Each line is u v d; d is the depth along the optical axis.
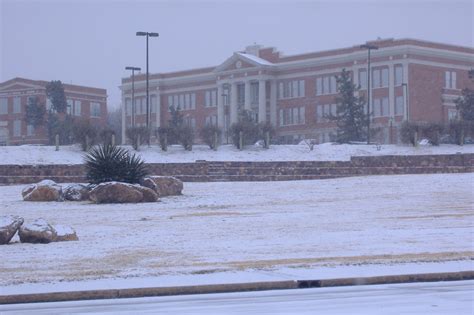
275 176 51.94
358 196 39.25
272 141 65.56
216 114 111.69
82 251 22.16
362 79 98.62
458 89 100.06
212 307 14.35
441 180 44.41
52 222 30.31
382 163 52.91
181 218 31.25
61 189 40.00
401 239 23.89
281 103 107.06
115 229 27.77
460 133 60.66
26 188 40.34
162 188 40.56
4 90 112.50
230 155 57.47
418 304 14.28
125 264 19.62
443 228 26.53
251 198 39.47
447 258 19.73
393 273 17.53
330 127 101.06
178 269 18.64
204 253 21.59
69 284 16.59
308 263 19.28
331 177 52.25
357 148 59.38
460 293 15.65
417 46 95.62
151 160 55.25
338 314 13.27
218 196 40.47
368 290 16.25
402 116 94.25
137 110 119.00
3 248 22.78
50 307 14.70
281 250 21.97
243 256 20.88
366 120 83.69
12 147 56.34
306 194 40.78
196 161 52.53
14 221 24.25
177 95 116.81
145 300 15.44
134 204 37.31
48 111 106.12
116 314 13.67
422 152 58.38
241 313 13.56
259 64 105.75
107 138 57.94
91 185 39.91
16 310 14.35
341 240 23.95
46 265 19.50
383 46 96.56
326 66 102.62
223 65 109.19
